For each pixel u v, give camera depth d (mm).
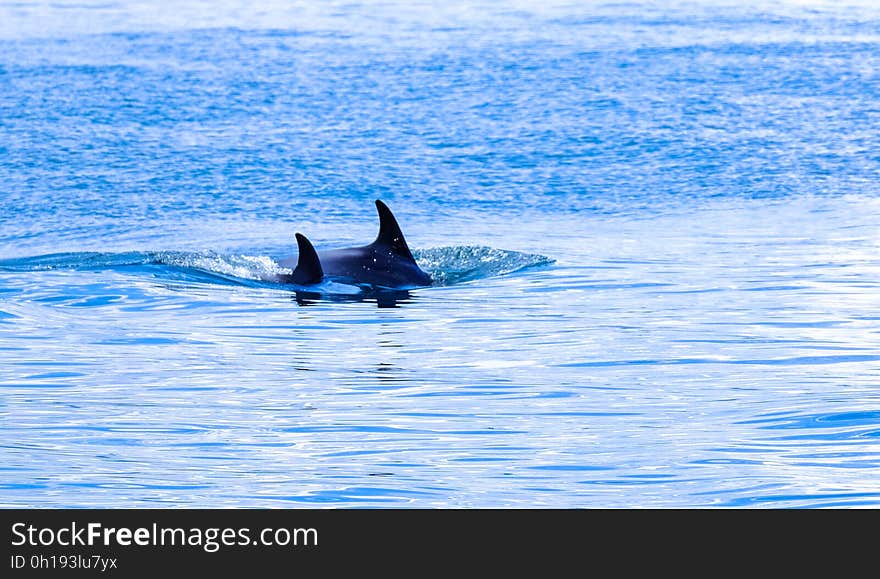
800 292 70062
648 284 73812
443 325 62312
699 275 76688
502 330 60531
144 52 198500
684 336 57969
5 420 42500
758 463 36594
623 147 134625
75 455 38031
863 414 42000
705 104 154625
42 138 140375
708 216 104625
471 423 42156
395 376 49969
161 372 50844
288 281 76000
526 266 81500
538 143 137250
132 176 124312
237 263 81750
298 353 55156
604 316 63906
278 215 109062
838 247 87438
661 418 42469
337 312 66500
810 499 33344
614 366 51562
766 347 55031
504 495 34125
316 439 40094
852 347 54594
